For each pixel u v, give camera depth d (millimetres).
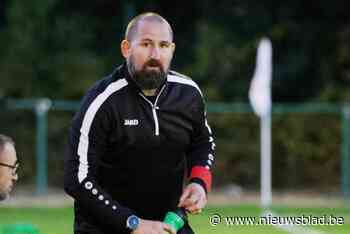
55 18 92062
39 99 86438
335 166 78812
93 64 89812
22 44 89875
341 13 92250
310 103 88188
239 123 79312
